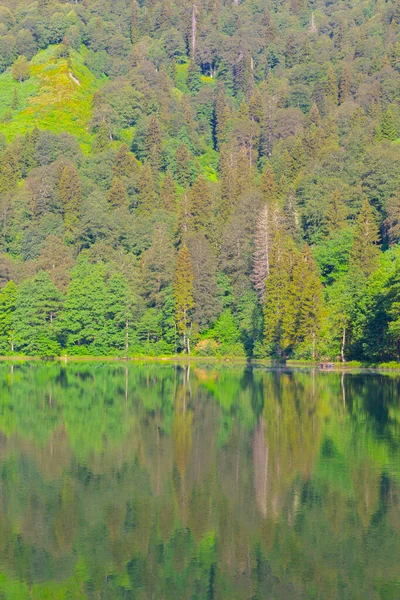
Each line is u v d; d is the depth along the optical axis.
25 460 50.41
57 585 31.58
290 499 41.06
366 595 30.56
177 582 31.72
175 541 35.75
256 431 59.47
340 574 32.16
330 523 37.44
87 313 150.00
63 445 54.94
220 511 39.31
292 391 83.69
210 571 32.59
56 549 35.00
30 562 33.75
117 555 34.50
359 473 45.84
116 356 150.12
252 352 143.62
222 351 145.38
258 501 40.72
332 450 51.97
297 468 47.06
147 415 68.44
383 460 48.91
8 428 62.06
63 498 41.72
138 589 31.31
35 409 72.81
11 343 153.88
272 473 46.00
